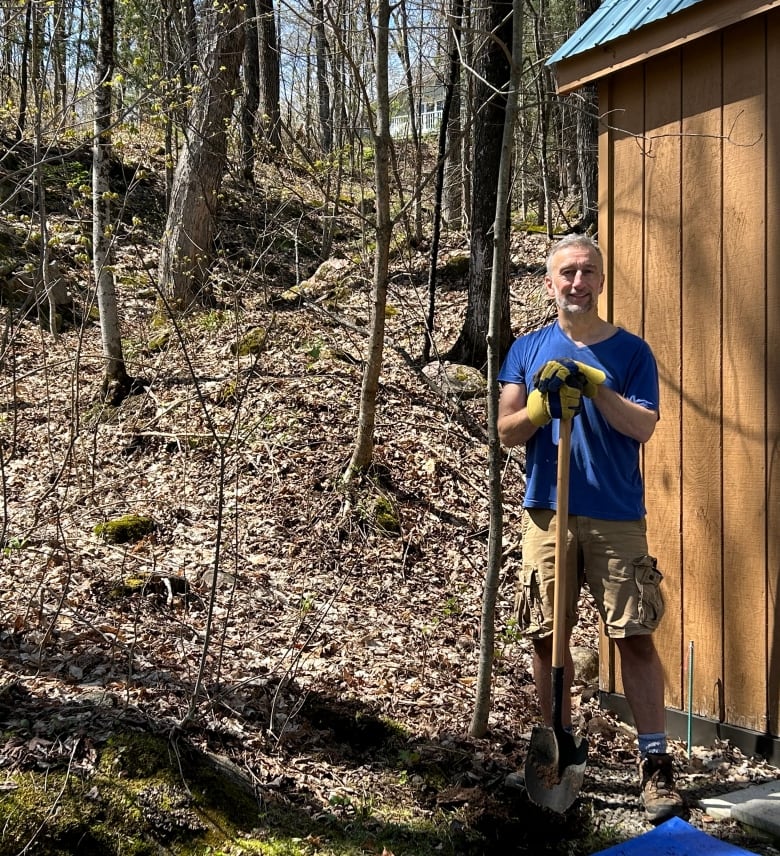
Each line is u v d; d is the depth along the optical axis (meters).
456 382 7.69
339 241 12.40
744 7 3.21
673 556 3.64
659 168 3.68
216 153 9.49
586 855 2.80
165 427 6.59
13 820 2.56
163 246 9.34
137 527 5.20
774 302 3.27
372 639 4.37
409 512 5.93
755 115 3.32
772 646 3.28
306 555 5.28
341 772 3.17
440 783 3.18
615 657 3.83
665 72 3.64
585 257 3.07
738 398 3.40
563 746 2.90
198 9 9.65
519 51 3.27
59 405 6.92
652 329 3.73
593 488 3.02
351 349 8.16
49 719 2.99
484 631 3.38
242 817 2.81
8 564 4.54
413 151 16.39
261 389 7.07
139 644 3.85
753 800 2.97
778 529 3.26
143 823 2.67
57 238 6.94
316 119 17.88
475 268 8.29
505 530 5.97
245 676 3.71
